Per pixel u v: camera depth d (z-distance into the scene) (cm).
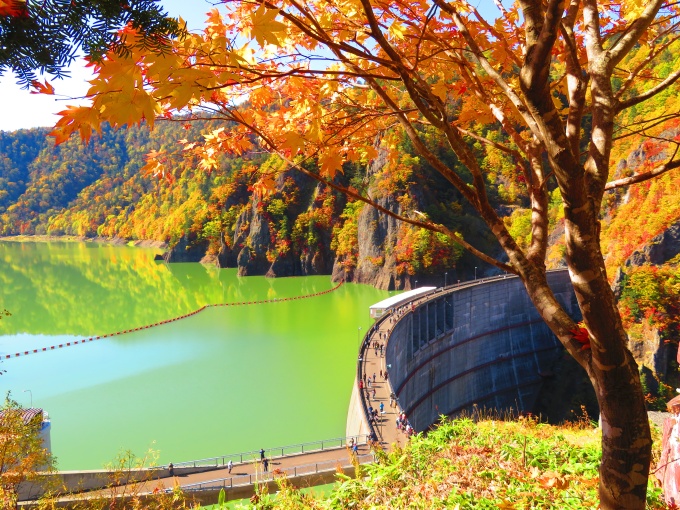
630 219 10269
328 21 460
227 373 6750
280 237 15400
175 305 11538
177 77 257
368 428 3325
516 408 8075
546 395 8150
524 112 349
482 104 562
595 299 324
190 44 283
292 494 863
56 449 4684
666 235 9288
